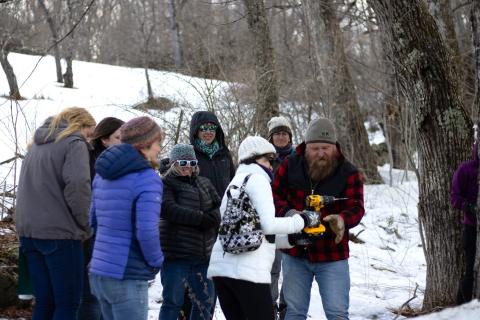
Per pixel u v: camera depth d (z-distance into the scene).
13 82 15.65
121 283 3.70
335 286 4.53
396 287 7.59
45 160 4.34
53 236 4.27
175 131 9.11
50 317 4.39
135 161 3.74
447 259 5.91
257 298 4.11
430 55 5.71
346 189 4.66
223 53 13.13
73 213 4.29
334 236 4.55
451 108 5.80
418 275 8.58
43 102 16.48
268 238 4.24
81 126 4.52
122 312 3.70
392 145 16.31
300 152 4.84
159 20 31.83
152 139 3.88
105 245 3.73
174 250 4.89
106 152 3.80
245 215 4.08
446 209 5.88
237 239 4.05
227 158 5.80
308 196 4.46
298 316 4.69
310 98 13.91
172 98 10.92
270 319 4.14
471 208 5.35
